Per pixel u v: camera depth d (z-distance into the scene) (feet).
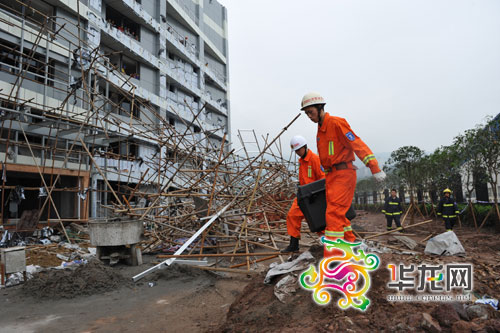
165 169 29.91
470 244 28.66
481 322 7.95
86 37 60.44
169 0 93.97
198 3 121.39
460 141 42.24
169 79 94.27
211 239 27.35
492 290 10.44
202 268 21.40
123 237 23.84
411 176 57.98
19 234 33.27
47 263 25.23
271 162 33.06
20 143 37.83
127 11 75.10
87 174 50.34
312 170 17.42
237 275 20.51
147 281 19.89
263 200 32.27
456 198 59.00
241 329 10.53
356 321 8.82
